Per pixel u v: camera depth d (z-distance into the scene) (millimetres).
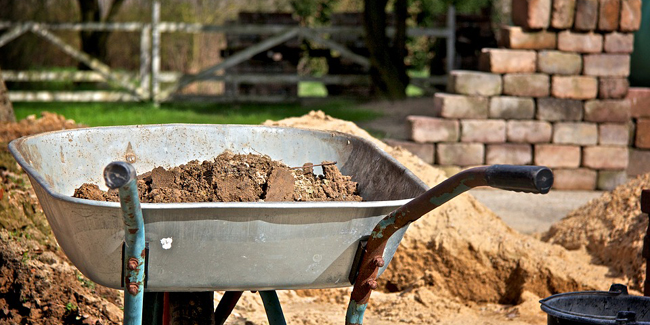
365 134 5707
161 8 17750
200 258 2379
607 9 8336
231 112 12453
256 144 3439
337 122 5754
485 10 14930
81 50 15789
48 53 16812
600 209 5734
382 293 4992
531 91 8406
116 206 2279
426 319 4539
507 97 8391
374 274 2504
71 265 4066
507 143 8453
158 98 13523
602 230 5469
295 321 4418
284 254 2428
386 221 2434
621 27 8375
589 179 8609
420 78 14391
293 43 14047
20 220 4152
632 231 5199
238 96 13633
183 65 17766
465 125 8359
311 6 14414
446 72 14883
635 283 4805
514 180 2109
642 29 9508
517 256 4895
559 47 8398
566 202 7922
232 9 18406
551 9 8281
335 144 3395
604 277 4934
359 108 13016
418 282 4934
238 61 13523
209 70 13523
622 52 8469
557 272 4812
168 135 3350
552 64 8398
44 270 3822
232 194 2846
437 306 4730
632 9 8367
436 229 5047
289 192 2932
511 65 8352
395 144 8438
